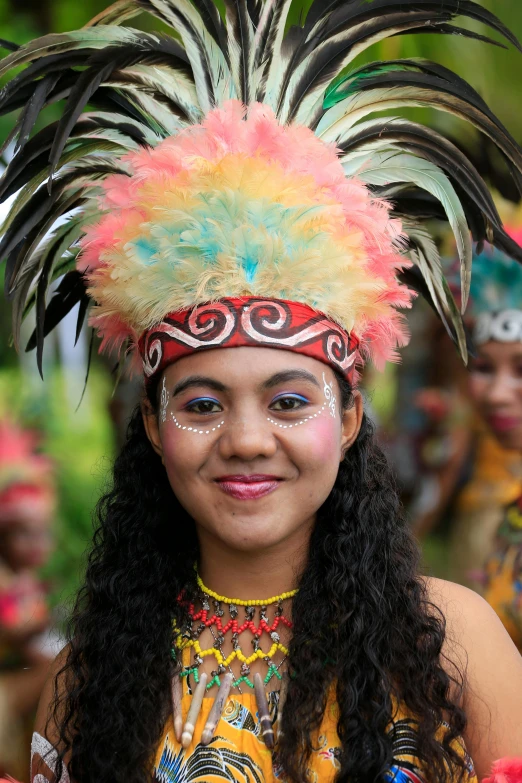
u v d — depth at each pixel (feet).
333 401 7.25
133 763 7.14
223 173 7.04
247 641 7.43
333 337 7.22
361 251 7.29
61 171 7.71
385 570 7.72
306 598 7.48
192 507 7.19
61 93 7.60
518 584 12.17
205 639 7.54
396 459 14.69
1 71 7.14
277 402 7.02
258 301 7.04
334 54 7.86
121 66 7.39
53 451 16.66
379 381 17.07
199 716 7.22
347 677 7.19
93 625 7.93
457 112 7.93
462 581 13.10
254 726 7.11
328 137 7.88
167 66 7.71
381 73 7.99
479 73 13.48
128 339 8.02
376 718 6.99
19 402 18.03
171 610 7.75
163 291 7.13
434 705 7.11
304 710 6.98
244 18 7.77
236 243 6.98
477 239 8.32
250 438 6.87
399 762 7.01
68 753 7.79
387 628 7.43
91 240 7.49
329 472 7.18
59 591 13.46
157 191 7.19
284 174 7.11
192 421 7.10
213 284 7.04
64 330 19.84
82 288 8.61
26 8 14.80
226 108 7.50
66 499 15.92
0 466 12.42
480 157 12.03
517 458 13.07
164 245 7.07
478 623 7.55
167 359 7.17
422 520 14.10
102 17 7.86
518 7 13.56
